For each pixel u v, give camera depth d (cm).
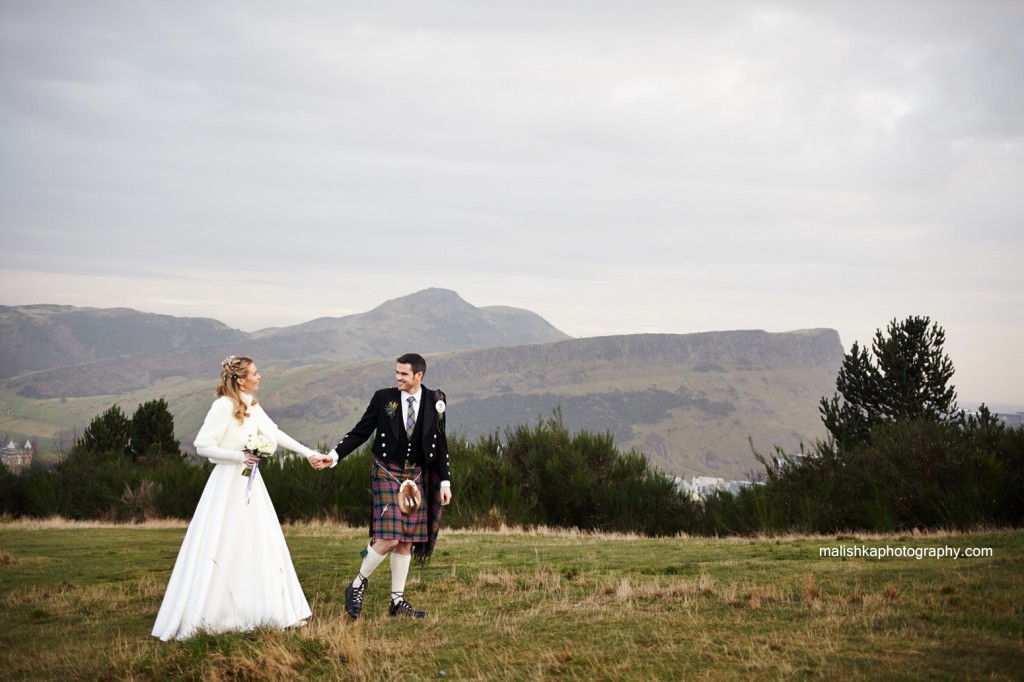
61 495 2406
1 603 825
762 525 1653
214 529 651
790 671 491
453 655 570
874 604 647
